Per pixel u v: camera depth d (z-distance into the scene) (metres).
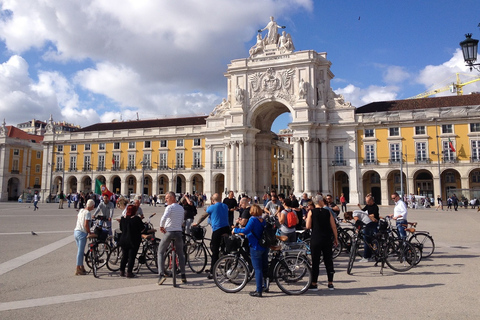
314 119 30.38
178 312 4.27
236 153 31.84
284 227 6.40
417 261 6.73
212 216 6.18
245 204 6.66
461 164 27.69
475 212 21.91
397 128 29.45
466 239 9.86
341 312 4.25
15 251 8.02
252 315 4.17
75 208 24.94
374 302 4.63
